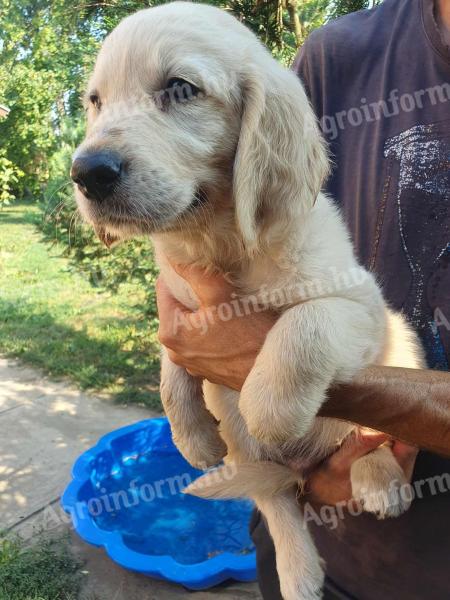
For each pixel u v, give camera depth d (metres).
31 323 1.21
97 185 0.26
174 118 0.28
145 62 0.28
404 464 0.30
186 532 0.66
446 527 0.28
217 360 0.28
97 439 0.77
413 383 0.24
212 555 0.62
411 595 0.29
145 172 0.26
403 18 0.32
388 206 0.30
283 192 0.29
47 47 2.26
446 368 0.29
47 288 1.49
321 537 0.34
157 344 1.07
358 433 0.31
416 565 0.29
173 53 0.28
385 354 0.30
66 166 0.90
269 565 0.37
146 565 0.52
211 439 0.33
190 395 0.32
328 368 0.25
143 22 0.29
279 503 0.34
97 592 0.52
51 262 1.80
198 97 0.28
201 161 0.28
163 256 0.31
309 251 0.28
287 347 0.25
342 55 0.33
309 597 0.32
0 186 2.48
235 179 0.28
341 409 0.25
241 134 0.28
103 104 0.29
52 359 1.01
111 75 0.29
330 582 0.33
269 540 0.37
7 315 1.25
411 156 0.29
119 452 0.74
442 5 0.30
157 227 0.27
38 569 0.53
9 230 2.37
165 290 0.32
